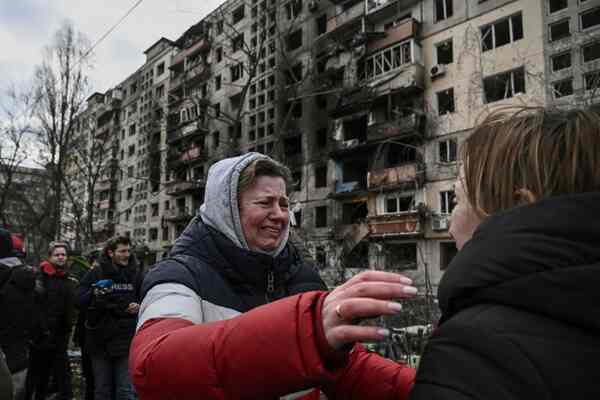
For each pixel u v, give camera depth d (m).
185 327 0.68
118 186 34.72
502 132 0.64
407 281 0.52
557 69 12.97
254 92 23.83
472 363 0.46
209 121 26.28
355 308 0.49
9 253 2.84
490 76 14.38
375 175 16.80
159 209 30.81
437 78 16.17
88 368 3.89
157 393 0.60
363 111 18.81
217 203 1.13
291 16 22.41
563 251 0.47
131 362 0.68
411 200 15.95
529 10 13.80
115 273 3.32
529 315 0.47
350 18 19.25
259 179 1.20
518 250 0.49
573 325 0.46
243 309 1.04
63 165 16.09
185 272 0.98
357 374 0.99
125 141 35.00
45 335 3.84
